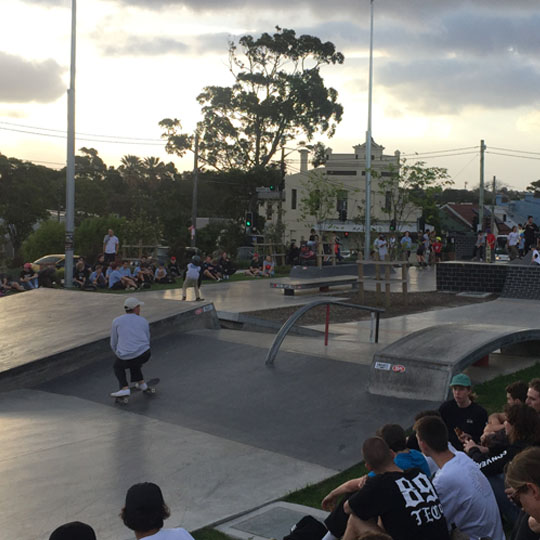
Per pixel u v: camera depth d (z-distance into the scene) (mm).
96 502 6312
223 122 56438
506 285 23688
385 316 18766
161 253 40094
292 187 61062
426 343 10094
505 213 77562
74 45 24984
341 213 44094
